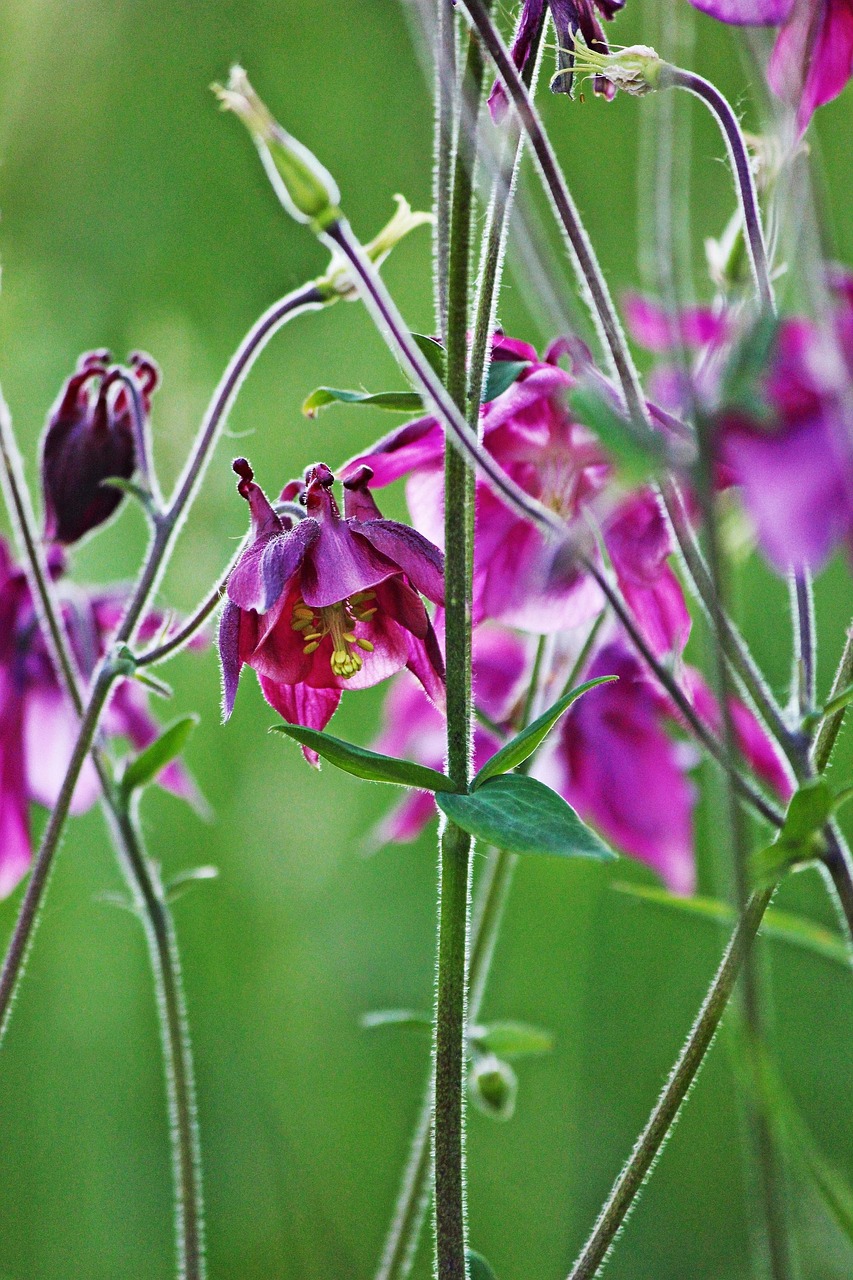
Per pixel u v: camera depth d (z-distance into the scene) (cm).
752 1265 128
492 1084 98
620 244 146
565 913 140
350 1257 131
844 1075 134
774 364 80
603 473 92
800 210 84
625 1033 140
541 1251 131
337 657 88
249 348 93
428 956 147
